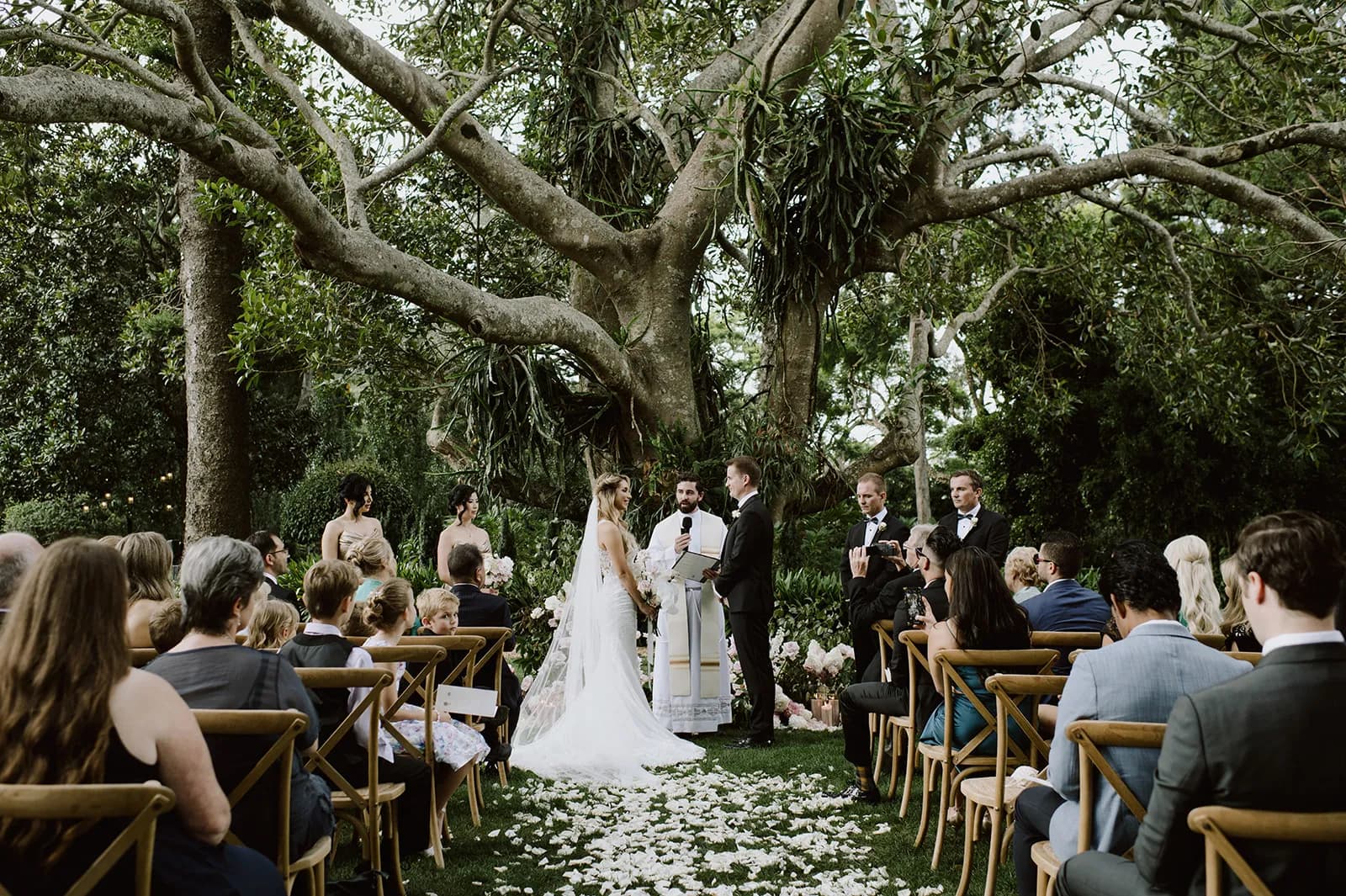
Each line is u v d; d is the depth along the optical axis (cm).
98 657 207
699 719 726
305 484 1736
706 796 559
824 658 804
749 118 872
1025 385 1377
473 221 1278
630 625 707
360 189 711
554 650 720
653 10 1128
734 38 1183
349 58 815
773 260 984
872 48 804
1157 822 216
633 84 1070
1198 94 958
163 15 547
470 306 792
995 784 385
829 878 417
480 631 530
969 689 409
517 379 952
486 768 615
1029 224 1199
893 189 982
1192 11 864
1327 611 211
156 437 1759
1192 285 1152
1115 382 1541
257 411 1864
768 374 1045
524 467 995
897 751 541
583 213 998
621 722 677
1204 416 1231
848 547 727
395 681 415
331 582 387
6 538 332
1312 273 1149
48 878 201
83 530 1520
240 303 1045
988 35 792
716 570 726
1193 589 466
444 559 770
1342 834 193
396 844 390
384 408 1353
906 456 1157
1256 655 334
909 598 512
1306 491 1552
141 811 196
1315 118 908
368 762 363
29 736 201
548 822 504
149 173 1466
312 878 318
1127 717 282
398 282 729
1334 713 203
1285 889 198
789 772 618
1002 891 402
